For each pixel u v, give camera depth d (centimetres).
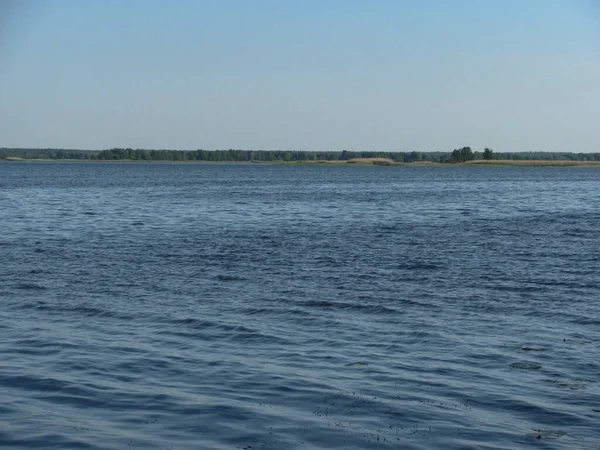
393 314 2308
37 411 1462
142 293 2639
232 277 2981
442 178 17988
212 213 6462
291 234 4700
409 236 4591
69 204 7594
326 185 13125
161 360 1806
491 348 1919
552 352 1880
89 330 2102
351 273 3084
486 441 1325
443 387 1612
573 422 1413
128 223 5469
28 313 2317
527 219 5962
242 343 1970
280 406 1495
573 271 3139
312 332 2086
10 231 4841
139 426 1390
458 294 2625
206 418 1430
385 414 1454
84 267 3250
